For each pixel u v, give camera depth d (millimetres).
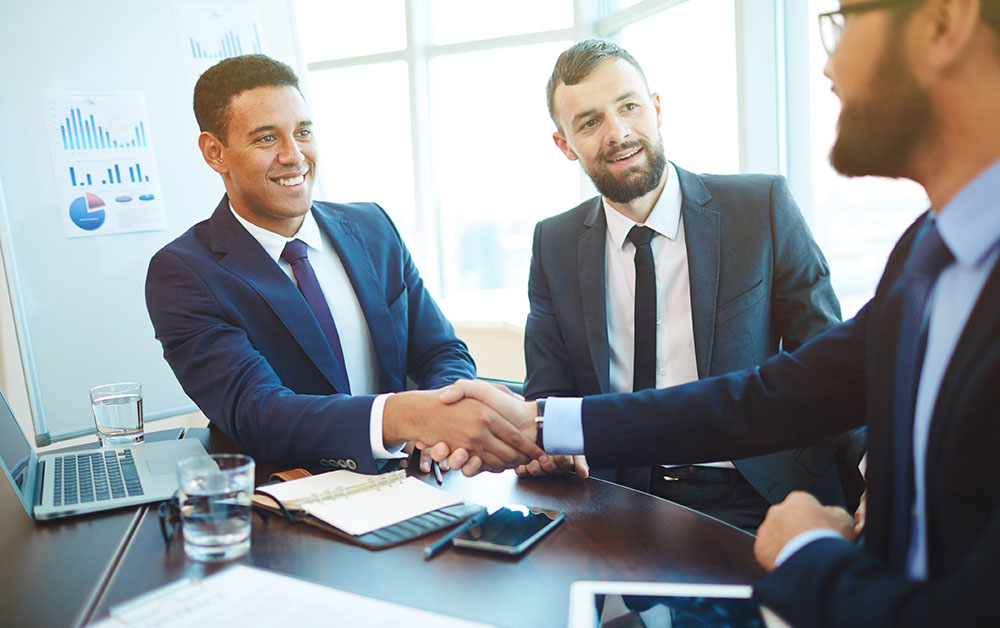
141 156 2732
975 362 638
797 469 1502
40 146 2553
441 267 4383
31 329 2531
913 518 738
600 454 1130
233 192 1641
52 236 2568
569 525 1003
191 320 1508
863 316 1035
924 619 584
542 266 1765
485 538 938
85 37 2639
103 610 792
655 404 1124
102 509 1093
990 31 641
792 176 2529
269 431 1312
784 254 1616
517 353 3693
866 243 2277
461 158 4195
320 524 1001
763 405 1067
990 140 666
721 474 1520
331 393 1618
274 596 766
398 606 744
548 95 1681
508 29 3912
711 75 2838
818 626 661
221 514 911
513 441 1167
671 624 715
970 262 680
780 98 2498
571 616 739
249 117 1560
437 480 1204
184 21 2830
